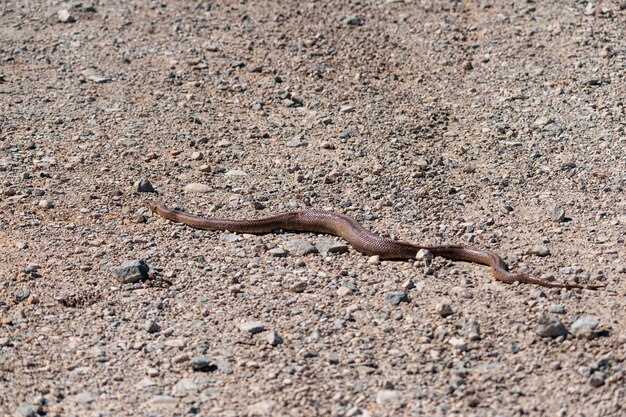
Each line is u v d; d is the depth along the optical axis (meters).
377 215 11.47
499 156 13.00
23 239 10.99
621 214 11.18
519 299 9.29
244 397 7.95
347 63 16.28
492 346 8.51
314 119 14.35
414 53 16.59
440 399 7.83
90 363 8.55
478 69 15.83
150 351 8.70
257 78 15.77
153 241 10.95
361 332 8.86
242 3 18.94
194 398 7.96
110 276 10.11
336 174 12.50
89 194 12.18
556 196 11.78
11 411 7.87
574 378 7.97
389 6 18.52
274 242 10.88
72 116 14.55
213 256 10.55
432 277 9.87
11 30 17.92
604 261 10.05
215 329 9.02
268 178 12.59
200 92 15.33
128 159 13.20
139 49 16.98
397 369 8.27
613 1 17.36
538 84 15.07
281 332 8.91
